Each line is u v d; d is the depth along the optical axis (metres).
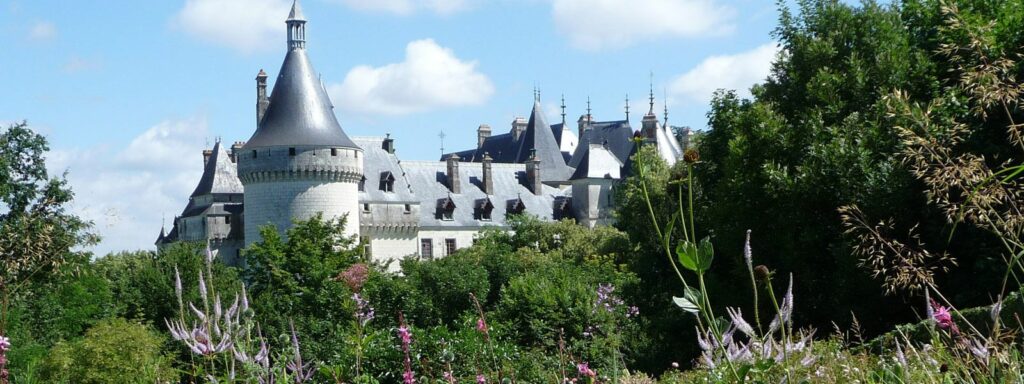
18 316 25.59
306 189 74.69
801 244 19.17
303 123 75.31
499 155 122.81
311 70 77.25
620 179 99.56
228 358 5.19
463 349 11.93
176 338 4.69
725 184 21.20
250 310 4.91
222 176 92.25
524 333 21.73
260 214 75.06
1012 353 3.94
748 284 19.89
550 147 107.25
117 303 36.72
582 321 20.86
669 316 21.73
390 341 12.16
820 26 22.84
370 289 30.23
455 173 97.19
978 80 5.56
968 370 4.00
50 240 10.78
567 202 100.62
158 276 37.19
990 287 14.84
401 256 90.25
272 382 4.94
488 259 39.31
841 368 4.94
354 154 76.94
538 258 49.66
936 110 13.27
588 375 6.16
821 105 21.41
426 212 93.75
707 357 3.45
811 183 18.73
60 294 33.81
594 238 64.19
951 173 4.92
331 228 42.38
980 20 14.27
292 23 76.50
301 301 28.22
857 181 17.70
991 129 13.47
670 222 3.23
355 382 6.06
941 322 4.05
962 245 15.67
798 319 19.42
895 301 17.00
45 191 40.38
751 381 3.39
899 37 21.38
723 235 20.98
